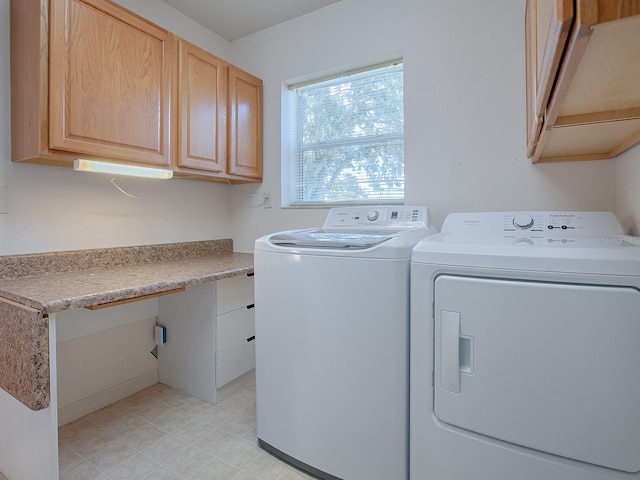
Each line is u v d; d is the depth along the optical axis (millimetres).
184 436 1674
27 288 1330
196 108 2004
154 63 1768
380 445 1214
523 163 1760
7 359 1173
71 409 1820
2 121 1532
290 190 2555
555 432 921
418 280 1112
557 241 1173
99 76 1533
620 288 850
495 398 989
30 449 1225
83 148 1481
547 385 924
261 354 1521
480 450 1021
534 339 935
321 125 2461
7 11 1541
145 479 1383
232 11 2324
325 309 1303
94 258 1854
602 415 871
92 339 1917
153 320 2236
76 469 1438
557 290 905
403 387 1173
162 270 1828
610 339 858
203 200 2521
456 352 1034
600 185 1618
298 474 1405
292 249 1385
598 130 1145
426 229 1678
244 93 2377
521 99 1756
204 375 2020
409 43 2031
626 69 709
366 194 2305
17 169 1581
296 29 2414
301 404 1388
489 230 1570
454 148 1921
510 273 964
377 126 2252
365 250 1217
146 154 1731
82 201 1820
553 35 620
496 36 1807
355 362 1246
